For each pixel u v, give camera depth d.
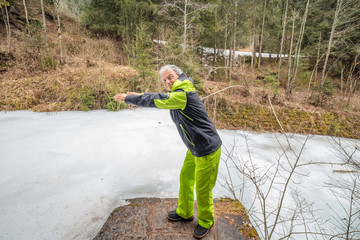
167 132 4.33
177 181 2.54
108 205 2.03
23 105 5.49
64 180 2.40
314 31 12.61
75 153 3.14
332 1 11.84
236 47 15.12
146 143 3.67
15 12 9.64
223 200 2.19
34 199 2.03
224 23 12.10
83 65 7.47
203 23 10.41
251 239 1.63
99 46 10.57
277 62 16.77
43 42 8.32
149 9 10.38
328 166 3.59
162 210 1.93
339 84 11.40
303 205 2.47
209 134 1.41
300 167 3.48
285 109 6.75
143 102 1.29
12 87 5.86
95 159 2.98
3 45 7.75
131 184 2.42
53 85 6.22
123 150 3.34
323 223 2.17
